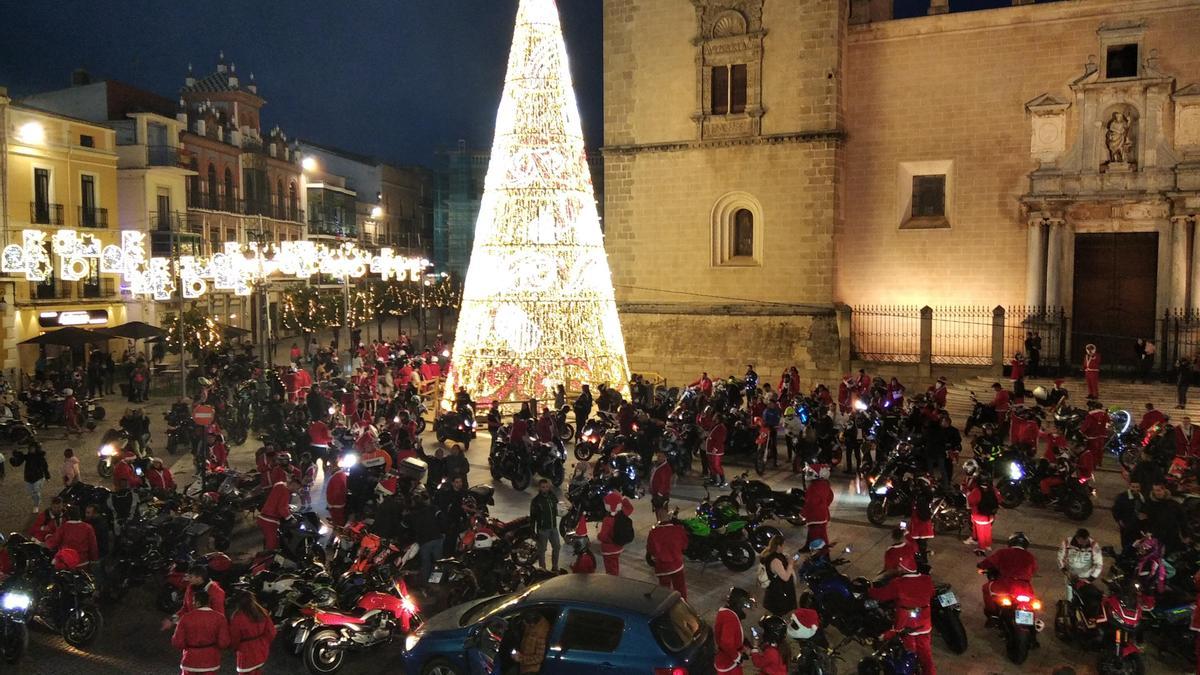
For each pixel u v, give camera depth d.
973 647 13.31
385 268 41.34
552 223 31.11
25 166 41.31
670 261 39.28
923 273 36.91
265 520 16.98
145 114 50.72
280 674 13.06
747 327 37.59
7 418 30.06
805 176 36.59
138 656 13.70
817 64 36.12
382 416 29.33
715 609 14.97
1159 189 32.78
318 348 46.81
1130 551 13.76
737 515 17.19
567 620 10.88
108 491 18.20
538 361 31.45
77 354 43.81
